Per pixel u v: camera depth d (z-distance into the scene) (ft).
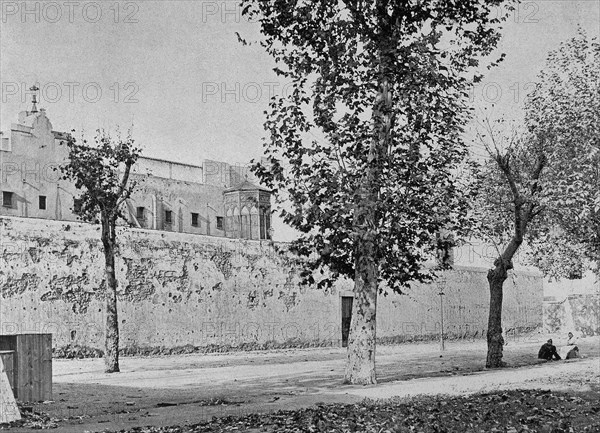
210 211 214.69
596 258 128.36
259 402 62.39
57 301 124.47
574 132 104.12
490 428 43.11
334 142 73.56
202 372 103.91
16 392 65.46
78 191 187.21
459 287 209.05
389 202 74.18
